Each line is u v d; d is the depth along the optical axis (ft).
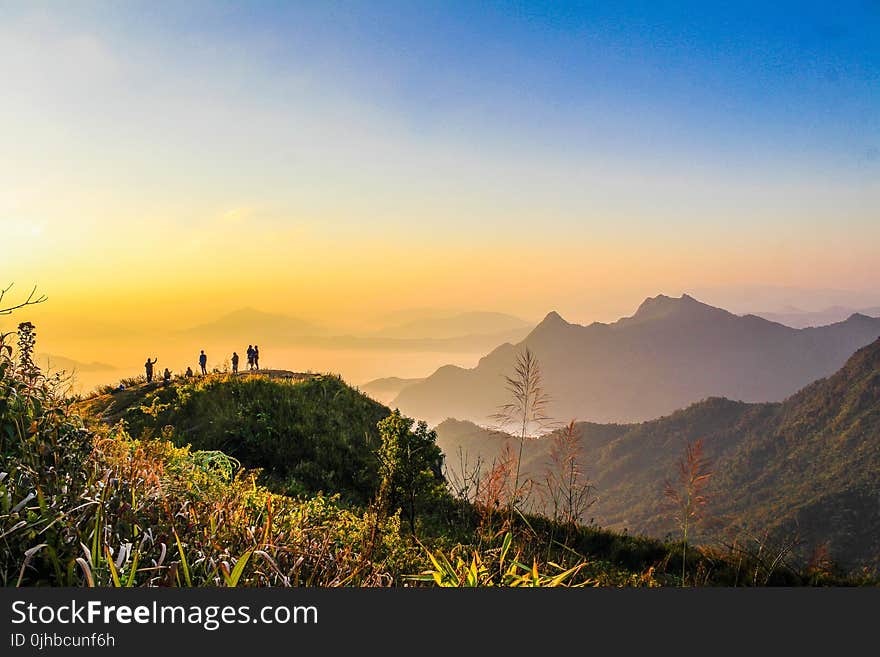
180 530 14.56
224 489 20.57
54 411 15.20
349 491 58.70
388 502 40.93
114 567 11.31
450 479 27.84
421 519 44.75
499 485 25.36
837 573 43.62
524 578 15.44
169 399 74.23
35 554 11.74
